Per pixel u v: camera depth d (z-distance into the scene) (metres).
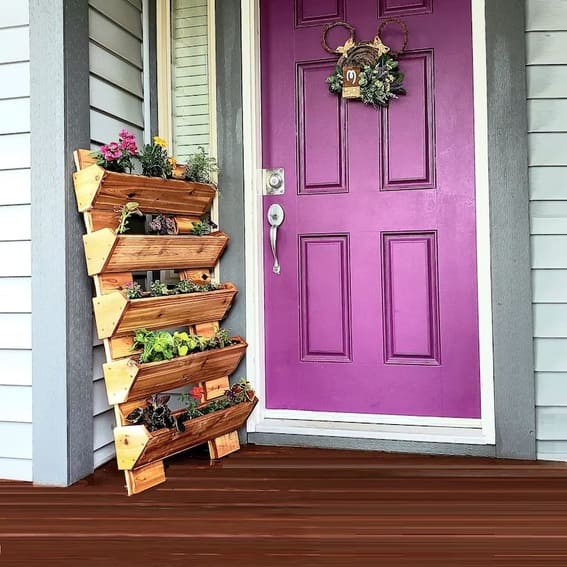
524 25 2.13
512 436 2.17
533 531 1.56
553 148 2.12
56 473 1.96
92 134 2.12
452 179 2.31
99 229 1.96
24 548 1.50
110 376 1.88
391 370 2.38
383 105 2.37
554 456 2.14
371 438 2.32
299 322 2.47
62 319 1.95
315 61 2.44
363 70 2.35
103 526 1.63
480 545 1.49
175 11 2.55
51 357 1.97
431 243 2.34
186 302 2.12
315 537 1.55
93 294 2.08
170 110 2.54
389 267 2.38
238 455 2.27
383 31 2.37
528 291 2.14
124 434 1.86
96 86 2.15
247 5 2.43
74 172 1.98
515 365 2.15
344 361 2.43
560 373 2.13
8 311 2.05
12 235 2.04
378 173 2.38
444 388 2.32
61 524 1.65
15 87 2.02
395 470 2.07
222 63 2.46
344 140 2.42
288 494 1.85
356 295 2.41
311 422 2.43
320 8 2.43
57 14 1.96
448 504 1.75
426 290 2.34
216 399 2.24
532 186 2.13
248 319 2.44
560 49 2.12
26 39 2.01
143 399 1.96
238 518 1.67
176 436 1.97
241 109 2.44
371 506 1.74
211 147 2.48
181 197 2.23
